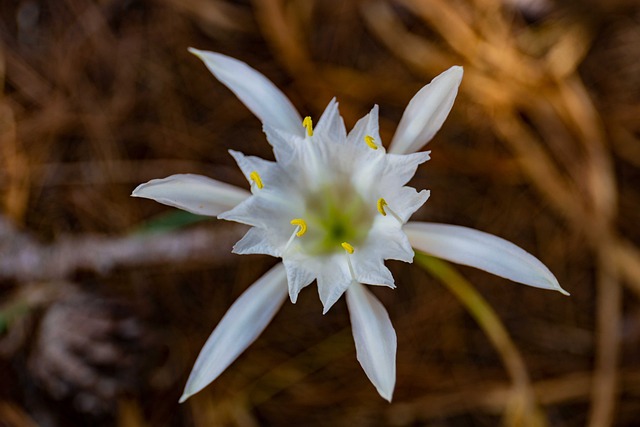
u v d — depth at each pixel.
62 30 0.44
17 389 0.41
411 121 0.34
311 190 0.34
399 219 0.33
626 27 0.44
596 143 0.43
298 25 0.44
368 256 0.33
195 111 0.44
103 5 0.44
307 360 0.42
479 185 0.43
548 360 0.42
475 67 0.44
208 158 0.43
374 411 0.42
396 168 0.33
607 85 0.44
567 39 0.44
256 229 0.33
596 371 0.42
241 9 0.44
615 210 0.43
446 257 0.34
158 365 0.40
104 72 0.44
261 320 0.34
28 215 0.42
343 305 0.42
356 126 0.34
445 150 0.43
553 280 0.33
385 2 0.44
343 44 0.44
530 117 0.44
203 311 0.42
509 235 0.43
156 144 0.43
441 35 0.44
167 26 0.44
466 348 0.42
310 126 0.34
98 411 0.40
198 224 0.41
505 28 0.44
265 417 0.42
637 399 0.42
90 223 0.43
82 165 0.43
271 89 0.35
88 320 0.39
